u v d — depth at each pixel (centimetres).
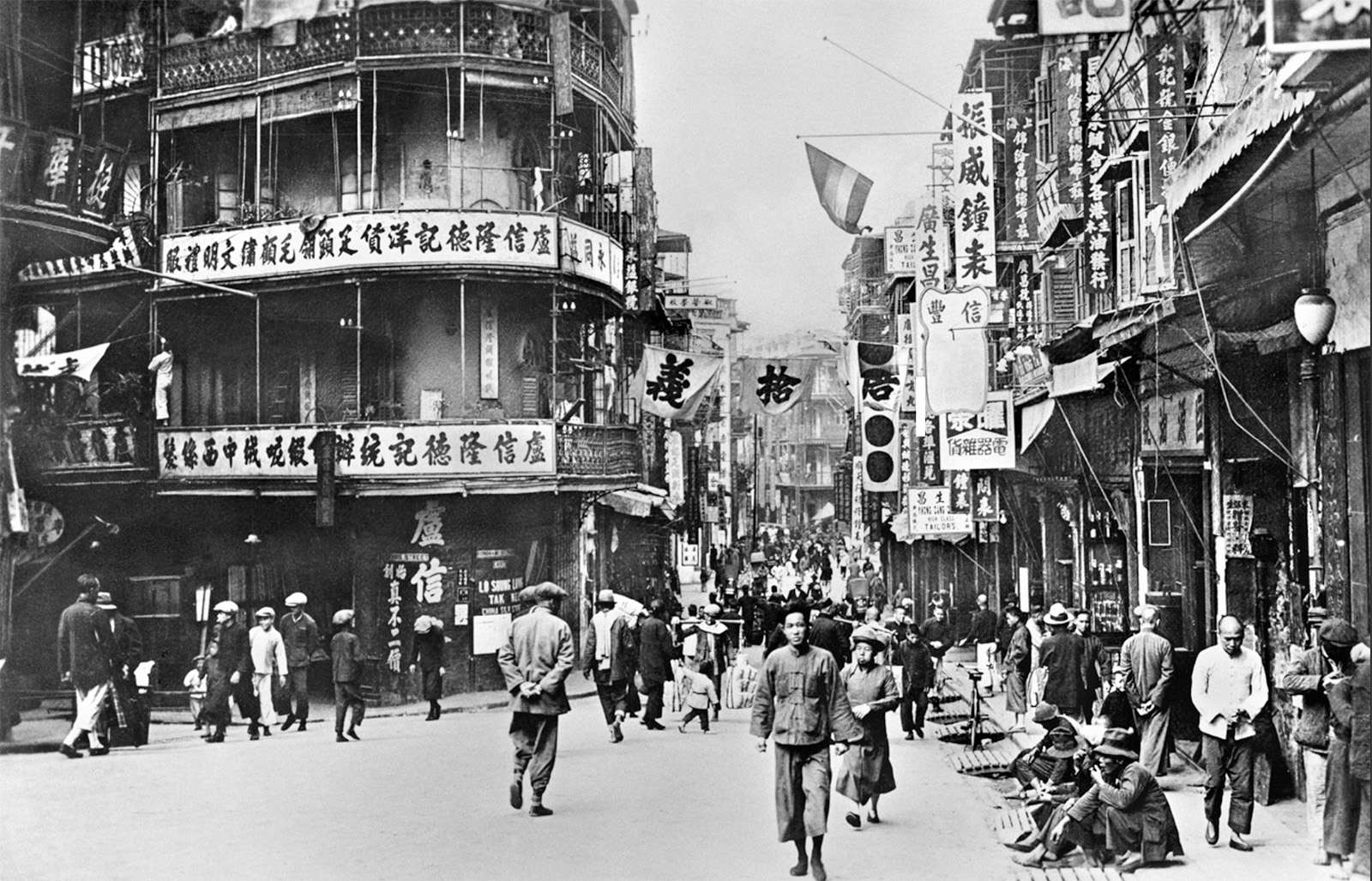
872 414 3028
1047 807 1019
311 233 2261
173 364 2481
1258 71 1168
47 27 2459
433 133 2412
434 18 2275
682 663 2002
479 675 2336
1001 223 2381
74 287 2444
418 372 2398
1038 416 1944
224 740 1698
